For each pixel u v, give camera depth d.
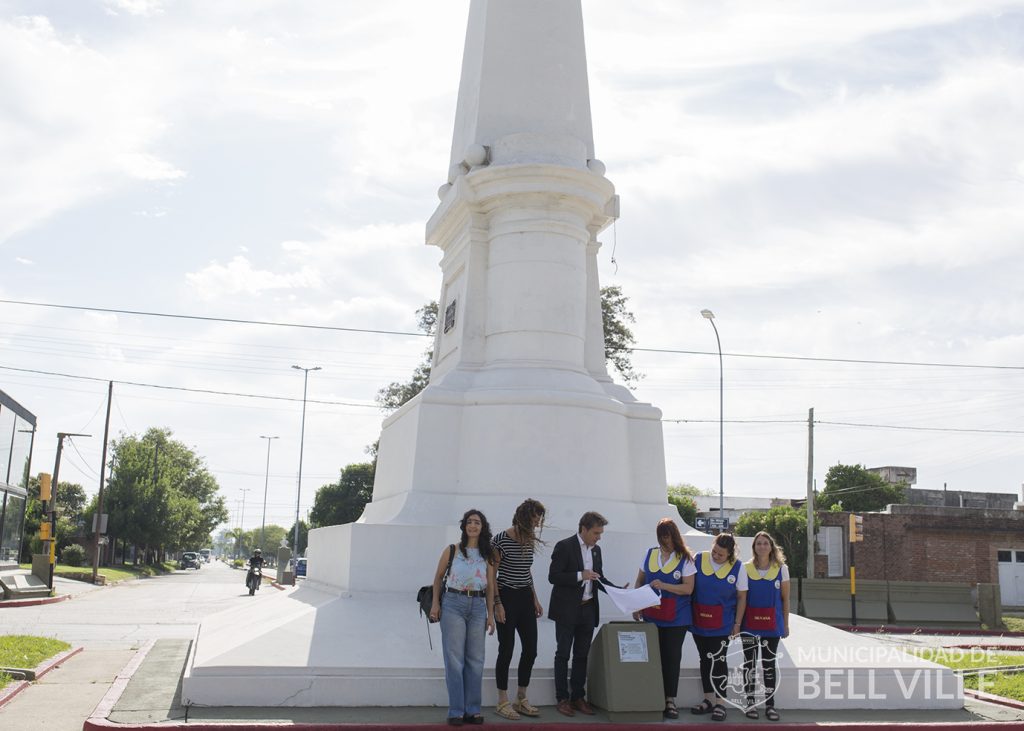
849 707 10.18
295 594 14.02
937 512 38.75
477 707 8.66
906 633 26.39
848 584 28.59
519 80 15.21
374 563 11.68
